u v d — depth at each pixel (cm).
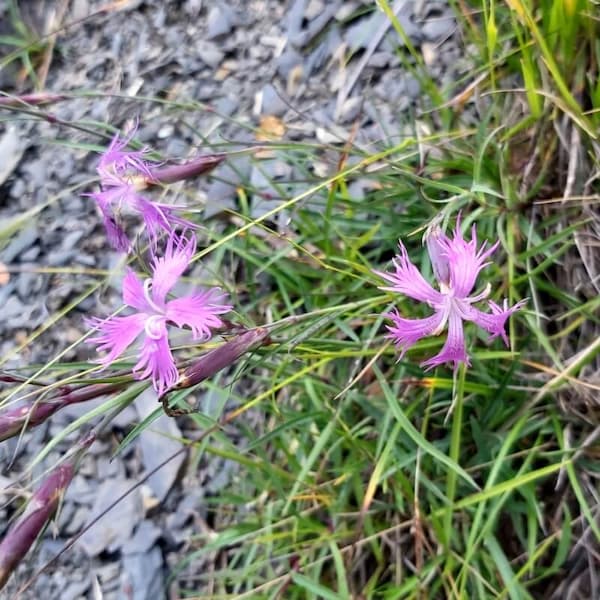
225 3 33
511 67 25
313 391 24
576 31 23
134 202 18
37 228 30
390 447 21
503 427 23
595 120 23
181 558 25
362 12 30
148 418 18
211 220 28
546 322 24
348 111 29
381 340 24
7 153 32
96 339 16
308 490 24
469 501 20
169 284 16
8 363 28
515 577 20
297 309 27
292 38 31
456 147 25
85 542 26
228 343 16
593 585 21
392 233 25
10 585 25
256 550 24
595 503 22
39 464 26
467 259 16
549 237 24
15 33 34
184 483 26
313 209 27
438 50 29
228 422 24
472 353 22
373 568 23
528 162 25
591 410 22
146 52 33
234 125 30
